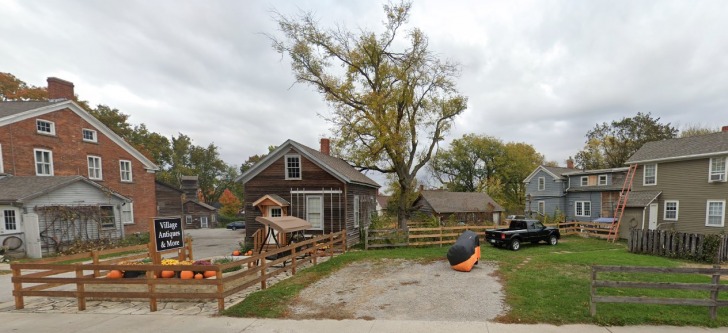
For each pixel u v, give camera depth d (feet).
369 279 36.17
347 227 64.64
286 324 22.90
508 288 30.91
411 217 100.07
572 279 33.78
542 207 131.13
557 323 22.22
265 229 63.16
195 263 33.96
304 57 71.31
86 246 65.51
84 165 79.92
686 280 34.04
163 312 25.91
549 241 67.00
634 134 140.87
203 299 28.89
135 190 94.27
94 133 82.94
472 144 186.09
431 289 31.65
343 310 25.84
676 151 80.69
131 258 37.55
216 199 265.34
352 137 76.84
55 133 73.46
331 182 64.80
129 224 91.61
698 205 75.05
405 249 59.31
